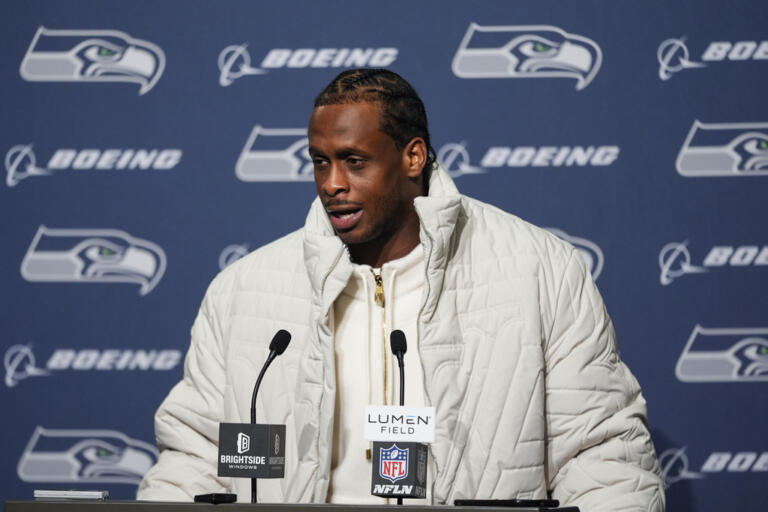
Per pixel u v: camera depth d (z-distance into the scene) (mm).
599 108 11820
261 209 12047
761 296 11500
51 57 12211
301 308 8633
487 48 11977
